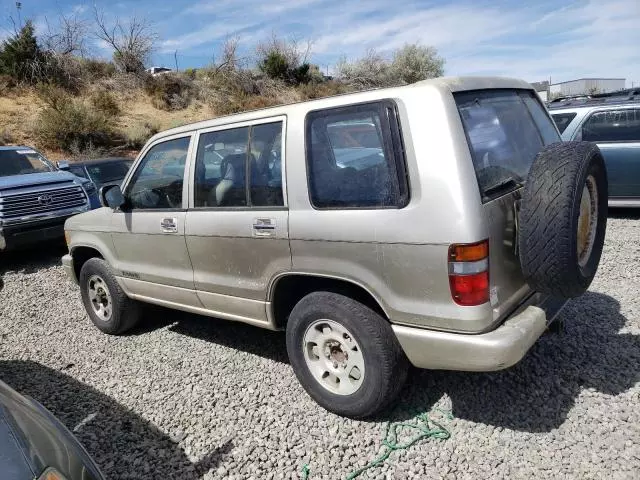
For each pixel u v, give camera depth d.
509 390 3.44
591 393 3.32
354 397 3.18
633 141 7.76
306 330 3.34
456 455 2.91
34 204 8.34
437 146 2.71
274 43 32.12
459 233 2.62
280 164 3.32
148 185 4.32
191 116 24.64
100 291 5.08
